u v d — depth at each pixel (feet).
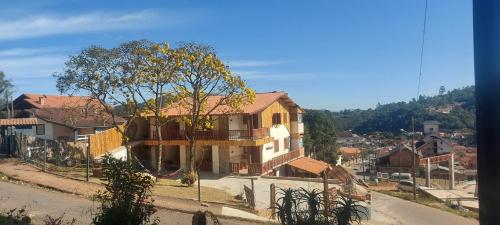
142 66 88.58
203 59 91.45
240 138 115.03
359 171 315.99
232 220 44.78
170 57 89.25
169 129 121.49
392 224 64.69
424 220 74.74
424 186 164.55
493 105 9.62
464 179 189.78
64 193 49.83
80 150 92.73
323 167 144.25
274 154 135.03
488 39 9.68
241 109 113.70
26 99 177.27
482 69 9.76
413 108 279.28
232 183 98.37
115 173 24.70
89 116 127.44
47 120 130.93
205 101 104.73
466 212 90.58
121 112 107.96
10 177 57.57
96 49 85.51
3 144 86.69
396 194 123.54
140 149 122.83
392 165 296.30
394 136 347.97
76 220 37.06
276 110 139.23
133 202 24.70
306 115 290.97
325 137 288.51
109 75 88.02
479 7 9.82
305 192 23.90
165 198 53.42
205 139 116.26
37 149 78.74
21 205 42.16
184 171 100.17
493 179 9.53
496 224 9.37
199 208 48.73
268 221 45.21
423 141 263.70
